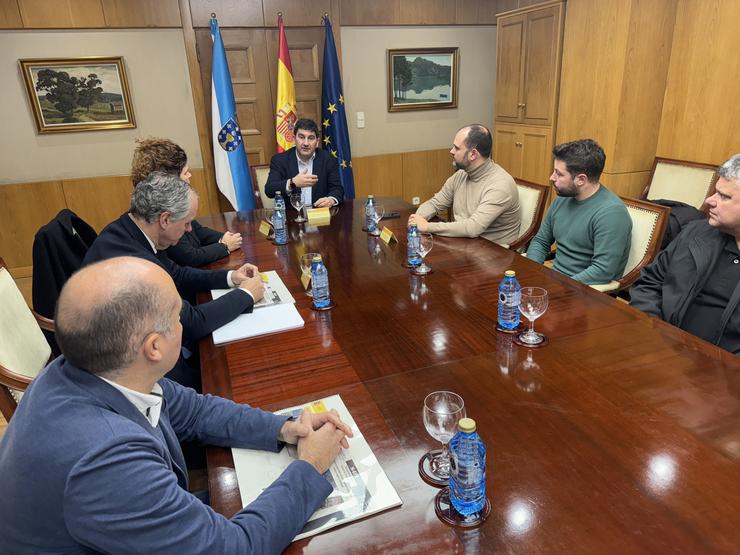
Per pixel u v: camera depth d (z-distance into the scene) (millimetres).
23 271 4094
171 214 1544
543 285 1740
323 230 2535
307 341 1401
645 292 1811
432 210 2855
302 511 789
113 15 3758
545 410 1046
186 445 1281
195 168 4312
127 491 666
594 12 3695
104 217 4191
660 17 3525
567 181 2131
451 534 770
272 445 955
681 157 3697
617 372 1176
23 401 772
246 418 989
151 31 3902
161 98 4074
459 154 2564
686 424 985
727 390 1090
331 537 777
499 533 765
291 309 1605
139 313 745
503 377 1176
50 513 677
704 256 1639
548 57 4137
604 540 741
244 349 1372
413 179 5176
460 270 1916
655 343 1305
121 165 4129
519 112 4562
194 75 4074
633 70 3590
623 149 3770
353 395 1132
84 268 773
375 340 1390
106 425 713
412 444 966
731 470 865
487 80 5129
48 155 3934
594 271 2068
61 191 4023
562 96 4109
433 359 1273
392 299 1661
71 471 661
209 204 4434
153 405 841
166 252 1985
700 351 1258
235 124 4090
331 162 3246
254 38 4188
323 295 1617
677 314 1679
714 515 775
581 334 1371
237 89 4270
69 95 3842
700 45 3445
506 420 1020
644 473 865
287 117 4230
